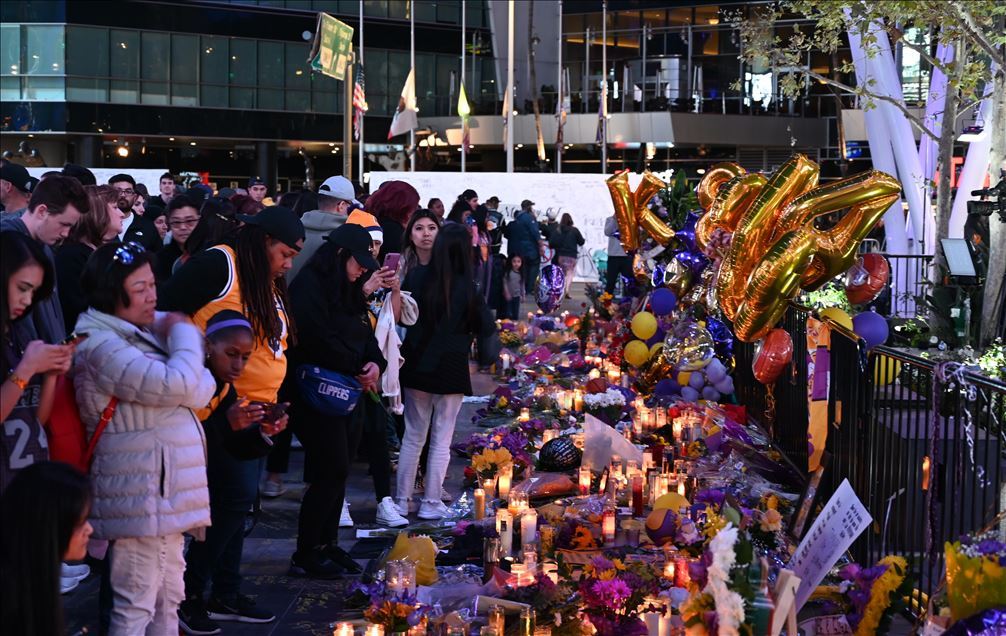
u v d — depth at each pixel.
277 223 5.84
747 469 8.97
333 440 6.88
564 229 27.47
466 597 6.20
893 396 6.62
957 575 4.53
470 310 8.08
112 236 6.93
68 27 49.69
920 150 19.45
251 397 5.96
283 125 53.72
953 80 13.73
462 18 53.69
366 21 54.75
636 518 7.61
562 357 15.08
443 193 30.30
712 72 55.09
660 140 51.50
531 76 52.66
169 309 5.70
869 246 21.02
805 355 8.89
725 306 8.45
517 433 10.33
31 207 5.48
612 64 57.28
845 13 16.41
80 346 4.68
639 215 12.69
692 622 4.72
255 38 52.81
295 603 6.56
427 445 9.21
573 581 6.21
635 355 11.95
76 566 6.69
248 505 6.05
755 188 9.05
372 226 7.80
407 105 48.56
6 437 4.49
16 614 3.62
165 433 4.82
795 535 7.30
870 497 6.90
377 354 7.67
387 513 8.16
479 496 7.88
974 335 11.61
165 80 51.56
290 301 6.74
